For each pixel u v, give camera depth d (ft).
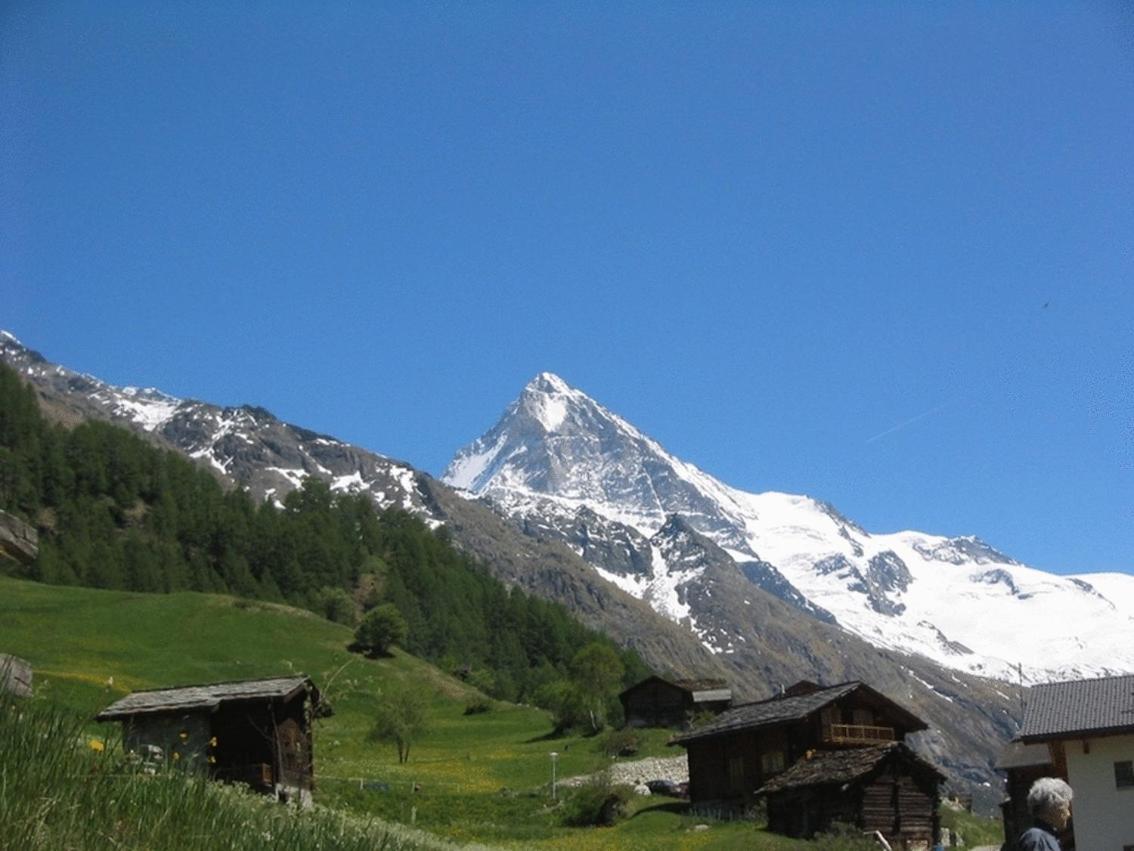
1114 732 162.71
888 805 211.20
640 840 203.10
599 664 438.81
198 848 42.83
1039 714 171.22
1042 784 43.34
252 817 48.52
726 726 258.37
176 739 138.51
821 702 246.88
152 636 530.27
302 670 520.83
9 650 450.30
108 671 443.32
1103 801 164.66
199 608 579.48
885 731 252.62
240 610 586.45
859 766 212.64
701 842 197.98
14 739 42.34
